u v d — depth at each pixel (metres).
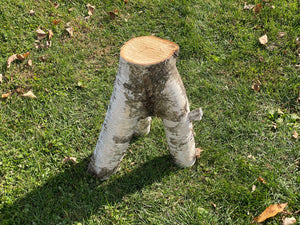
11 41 3.98
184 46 4.16
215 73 3.91
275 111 3.47
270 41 4.23
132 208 2.71
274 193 2.77
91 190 2.79
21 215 2.57
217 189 2.80
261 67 3.89
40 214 2.61
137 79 2.09
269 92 3.63
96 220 2.61
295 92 3.62
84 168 2.97
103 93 3.66
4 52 3.87
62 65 3.83
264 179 2.87
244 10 4.70
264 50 4.14
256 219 2.55
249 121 3.35
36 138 3.16
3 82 3.61
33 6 4.41
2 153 3.00
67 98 3.57
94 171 2.82
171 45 2.17
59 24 4.29
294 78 3.74
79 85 3.67
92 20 4.49
